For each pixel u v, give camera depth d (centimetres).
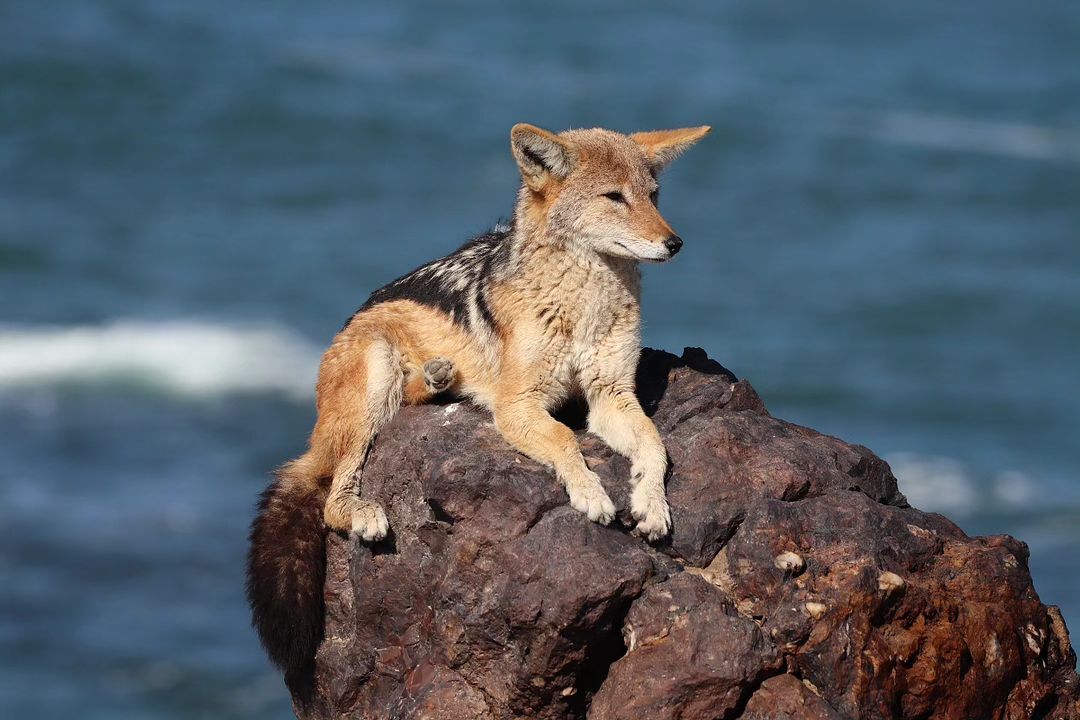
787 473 909
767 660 810
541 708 862
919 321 3684
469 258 1069
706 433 940
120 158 4828
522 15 8606
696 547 880
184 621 1988
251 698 1819
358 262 3966
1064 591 2102
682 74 7250
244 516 2330
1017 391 3150
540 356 979
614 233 966
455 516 890
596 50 7725
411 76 6475
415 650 930
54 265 3700
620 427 964
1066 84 7631
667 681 806
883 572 848
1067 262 4331
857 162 5634
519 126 980
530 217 999
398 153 5191
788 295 3884
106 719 1714
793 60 7938
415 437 987
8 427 2698
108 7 6794
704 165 5525
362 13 8194
